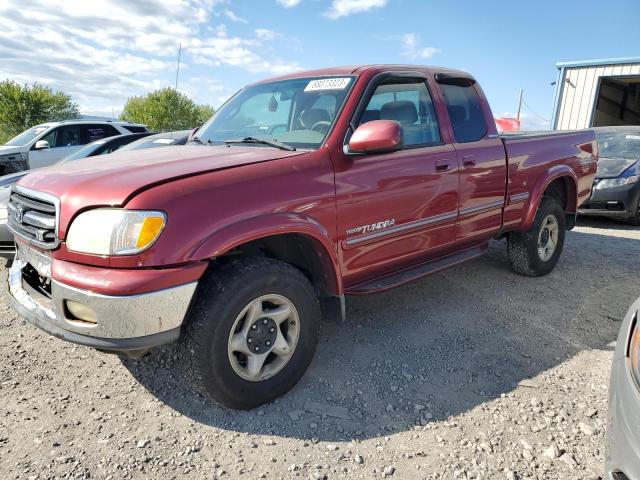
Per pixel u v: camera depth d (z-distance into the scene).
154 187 2.39
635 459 1.69
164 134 7.22
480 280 5.03
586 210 8.37
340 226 3.04
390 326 3.91
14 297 2.82
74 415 2.72
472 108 4.25
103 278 2.29
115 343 2.32
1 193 5.23
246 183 2.61
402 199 3.41
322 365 3.28
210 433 2.59
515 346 3.60
